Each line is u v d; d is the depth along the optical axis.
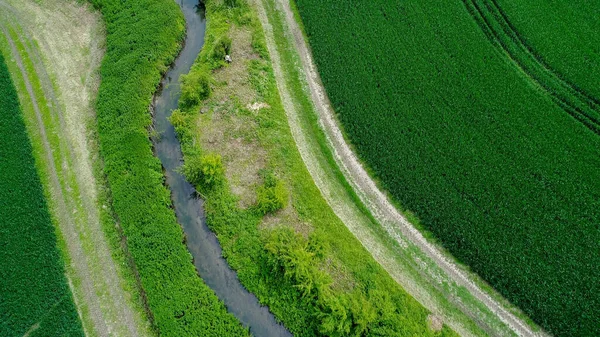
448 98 38.50
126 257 34.25
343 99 39.31
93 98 40.84
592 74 39.25
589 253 32.56
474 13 42.53
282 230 34.09
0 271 32.94
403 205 35.28
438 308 32.22
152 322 32.09
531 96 38.38
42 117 39.75
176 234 34.66
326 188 36.47
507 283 32.41
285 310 31.92
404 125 37.69
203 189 36.28
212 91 40.38
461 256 33.41
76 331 31.39
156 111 40.69
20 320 31.59
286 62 42.28
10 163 37.06
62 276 33.03
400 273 33.38
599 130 37.09
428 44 41.12
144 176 36.66
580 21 41.62
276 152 37.34
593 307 31.19
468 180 35.25
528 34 41.09
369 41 41.72
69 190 36.53
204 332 31.39
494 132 36.94
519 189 34.84
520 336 31.44
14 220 34.72
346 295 31.62
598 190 34.56
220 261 34.31
